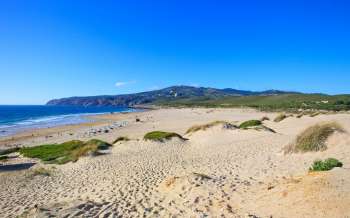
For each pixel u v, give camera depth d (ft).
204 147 71.82
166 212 26.99
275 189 26.73
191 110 362.94
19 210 33.24
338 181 23.93
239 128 88.63
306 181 25.32
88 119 278.87
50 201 36.78
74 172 56.29
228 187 31.55
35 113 440.04
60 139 134.72
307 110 243.60
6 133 171.73
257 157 50.14
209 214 25.05
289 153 48.44
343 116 107.65
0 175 58.03
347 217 19.47
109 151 76.64
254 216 22.97
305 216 20.97
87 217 26.16
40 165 68.08
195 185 32.83
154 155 65.36
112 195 35.53
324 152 44.06
